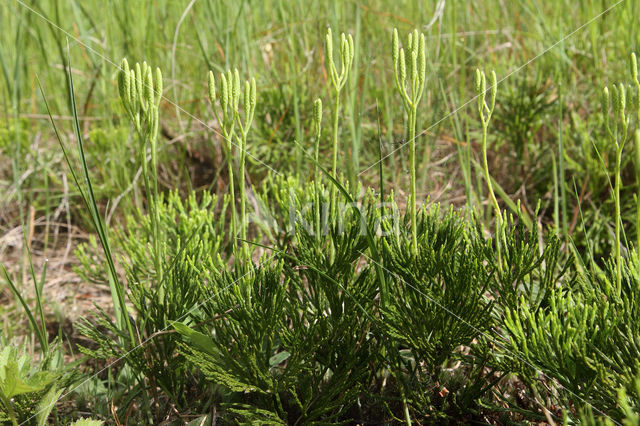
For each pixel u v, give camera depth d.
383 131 0.87
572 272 0.59
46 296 0.80
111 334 0.70
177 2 1.28
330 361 0.51
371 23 1.05
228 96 0.47
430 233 0.53
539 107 0.94
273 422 0.48
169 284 0.52
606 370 0.43
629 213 0.81
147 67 0.47
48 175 1.03
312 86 1.01
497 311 0.52
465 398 0.50
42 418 0.49
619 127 0.86
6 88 1.16
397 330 0.49
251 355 0.47
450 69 1.01
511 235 0.49
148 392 0.56
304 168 0.93
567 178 0.92
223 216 0.62
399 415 0.53
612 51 1.06
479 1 1.24
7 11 1.17
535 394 0.48
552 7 1.21
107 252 0.49
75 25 1.12
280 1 1.06
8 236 0.95
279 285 0.49
